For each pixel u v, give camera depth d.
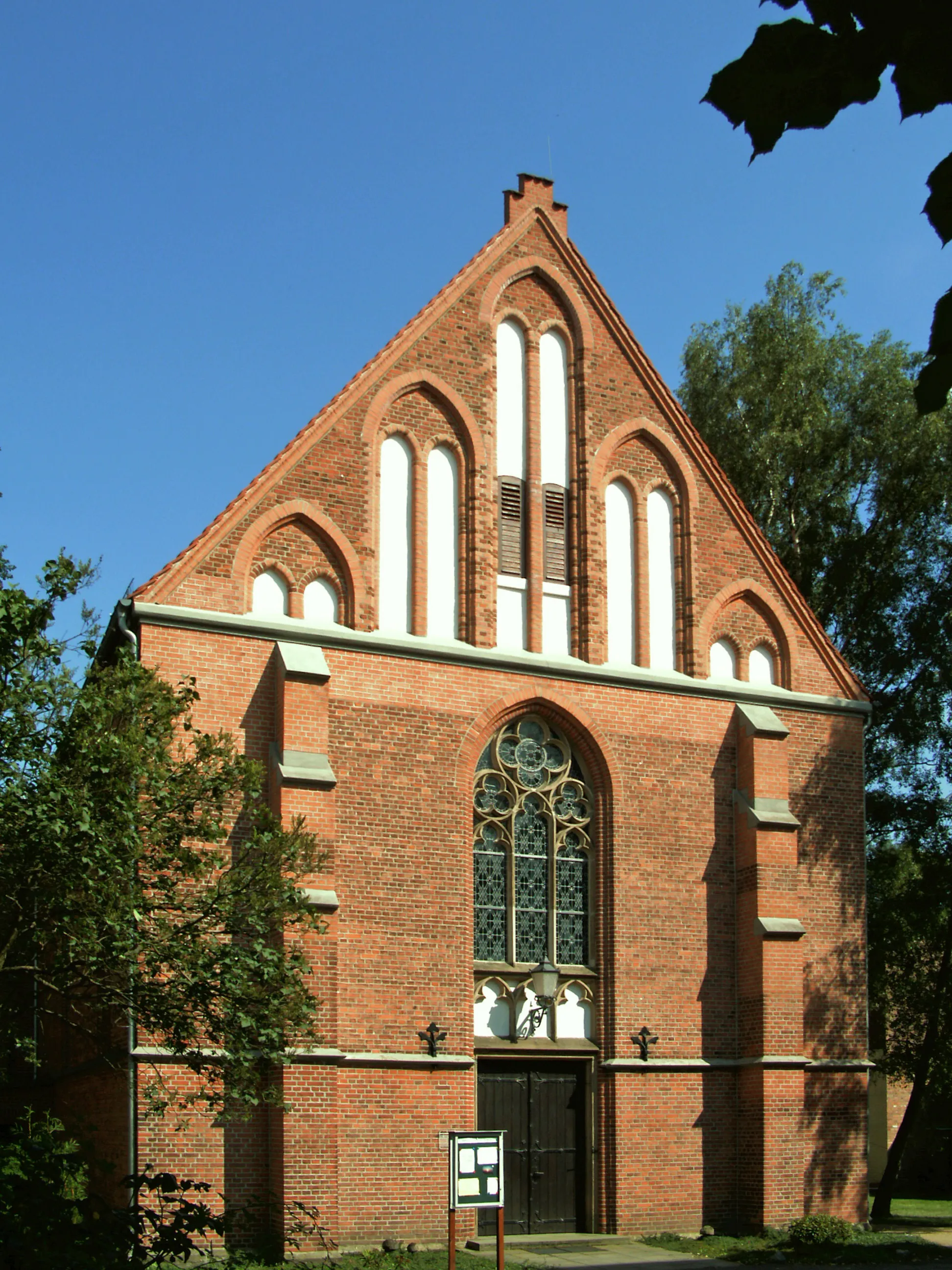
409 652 25.36
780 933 26.86
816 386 42.47
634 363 28.98
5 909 18.69
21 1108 27.89
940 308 4.73
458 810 25.30
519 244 28.33
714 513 29.12
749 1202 26.11
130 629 23.50
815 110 4.52
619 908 26.42
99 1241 9.55
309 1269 20.77
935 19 4.30
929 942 35.59
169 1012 18.38
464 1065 24.25
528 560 27.20
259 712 23.95
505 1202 24.80
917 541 40.00
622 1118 25.62
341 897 23.94
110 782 18.05
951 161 4.53
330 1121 22.31
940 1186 42.75
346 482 25.61
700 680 28.12
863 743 30.02
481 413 27.19
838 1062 27.55
